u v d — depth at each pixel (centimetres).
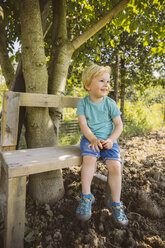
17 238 123
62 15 189
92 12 272
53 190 175
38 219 153
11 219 117
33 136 172
